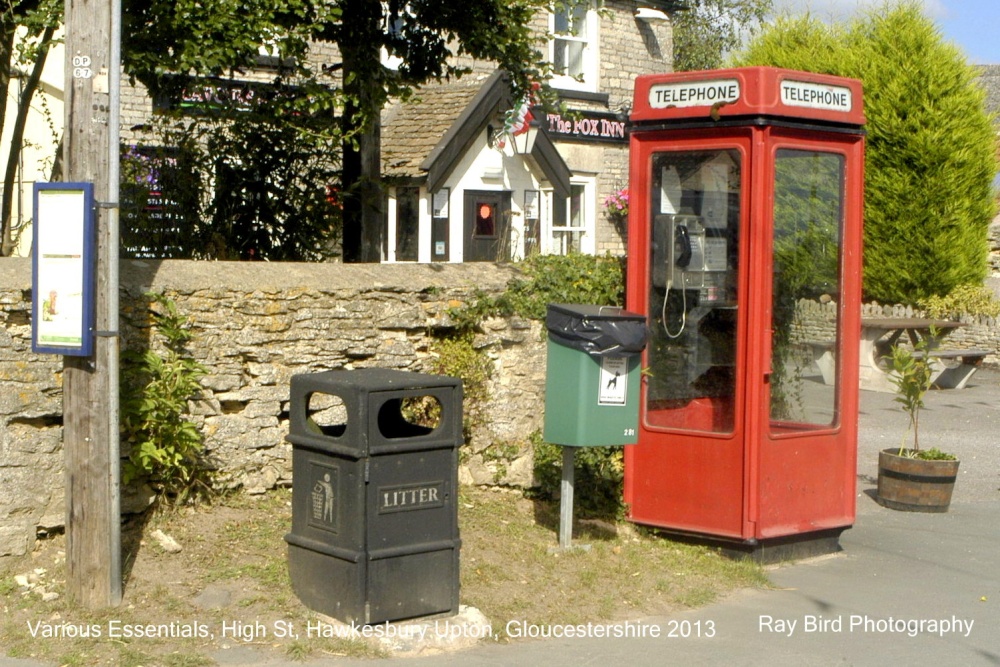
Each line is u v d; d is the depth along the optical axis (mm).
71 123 5422
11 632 5336
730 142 7113
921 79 17891
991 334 17891
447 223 16078
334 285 7121
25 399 5977
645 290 7547
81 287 5379
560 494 7613
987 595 6938
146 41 7641
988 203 18625
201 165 9031
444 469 5641
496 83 16047
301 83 8953
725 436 7230
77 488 5582
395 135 16016
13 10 7949
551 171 17188
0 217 9523
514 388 7852
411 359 7457
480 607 6023
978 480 10539
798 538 7523
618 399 6754
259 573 6008
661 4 19906
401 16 9250
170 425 6297
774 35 20359
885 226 18047
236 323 6750
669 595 6570
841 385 7586
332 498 5523
